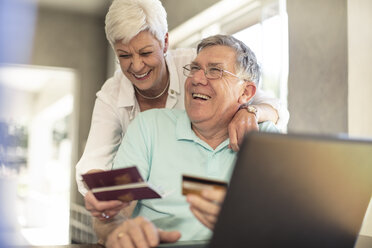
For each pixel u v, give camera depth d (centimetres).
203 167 139
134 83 179
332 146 73
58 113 1012
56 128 1028
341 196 79
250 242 74
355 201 81
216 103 136
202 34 412
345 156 75
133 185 99
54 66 639
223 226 71
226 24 376
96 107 196
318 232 80
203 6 360
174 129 145
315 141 71
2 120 1029
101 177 100
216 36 143
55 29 639
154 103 196
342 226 82
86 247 111
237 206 70
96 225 126
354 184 79
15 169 969
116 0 165
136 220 101
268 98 179
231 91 137
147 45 167
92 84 650
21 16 625
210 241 72
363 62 194
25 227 596
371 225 175
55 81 935
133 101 192
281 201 73
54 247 112
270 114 163
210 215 89
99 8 628
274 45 294
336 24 210
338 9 209
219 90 135
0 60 619
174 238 102
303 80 239
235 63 138
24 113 1152
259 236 74
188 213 132
